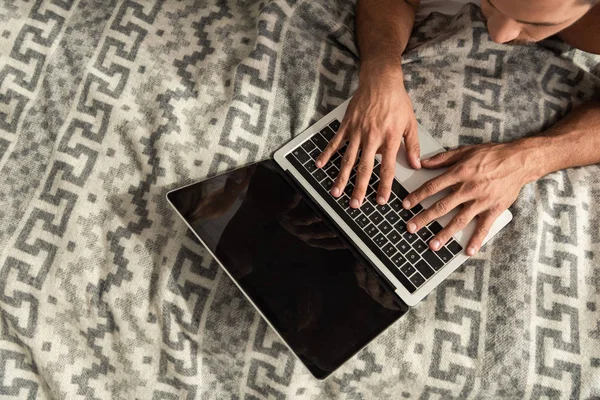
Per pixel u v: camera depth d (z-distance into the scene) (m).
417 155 0.92
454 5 1.10
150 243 0.90
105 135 0.94
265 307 0.80
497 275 0.89
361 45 1.04
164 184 0.92
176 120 0.95
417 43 1.08
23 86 0.98
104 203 0.91
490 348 0.86
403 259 0.86
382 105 0.93
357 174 0.89
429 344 0.86
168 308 0.86
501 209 0.90
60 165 0.93
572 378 0.85
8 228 0.90
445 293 0.89
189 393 0.87
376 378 0.86
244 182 0.89
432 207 0.87
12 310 0.87
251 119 0.96
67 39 1.01
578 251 0.92
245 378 0.89
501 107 1.00
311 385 0.87
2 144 0.95
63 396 0.87
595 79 1.04
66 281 0.88
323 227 0.87
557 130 0.98
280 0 1.04
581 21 1.00
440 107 1.00
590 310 0.89
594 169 1.00
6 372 0.87
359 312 0.81
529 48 1.03
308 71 1.00
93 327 0.88
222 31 1.04
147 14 1.04
